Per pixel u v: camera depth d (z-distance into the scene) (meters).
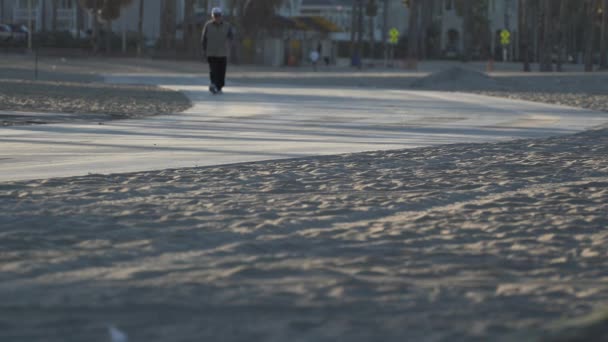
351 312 7.78
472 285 8.94
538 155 21.97
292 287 8.68
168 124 30.64
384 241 11.28
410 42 168.50
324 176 17.58
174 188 15.64
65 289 8.46
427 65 175.38
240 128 29.44
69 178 16.61
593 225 12.63
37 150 21.73
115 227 11.87
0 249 10.38
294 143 24.53
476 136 27.56
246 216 12.90
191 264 9.73
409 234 11.77
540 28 177.12
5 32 144.62
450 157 21.36
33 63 109.69
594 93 65.12
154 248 10.60
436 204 14.45
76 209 13.19
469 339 6.98
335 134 27.70
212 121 32.44
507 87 78.00
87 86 58.00
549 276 9.51
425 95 56.56
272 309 7.85
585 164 20.14
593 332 6.76
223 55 52.03
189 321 7.41
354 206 13.99
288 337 6.96
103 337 6.93
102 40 152.38
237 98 48.47
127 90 54.66
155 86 62.75
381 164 19.75
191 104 42.69
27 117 31.95
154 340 6.85
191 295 8.28
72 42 144.75
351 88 66.06
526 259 10.38
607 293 8.66
